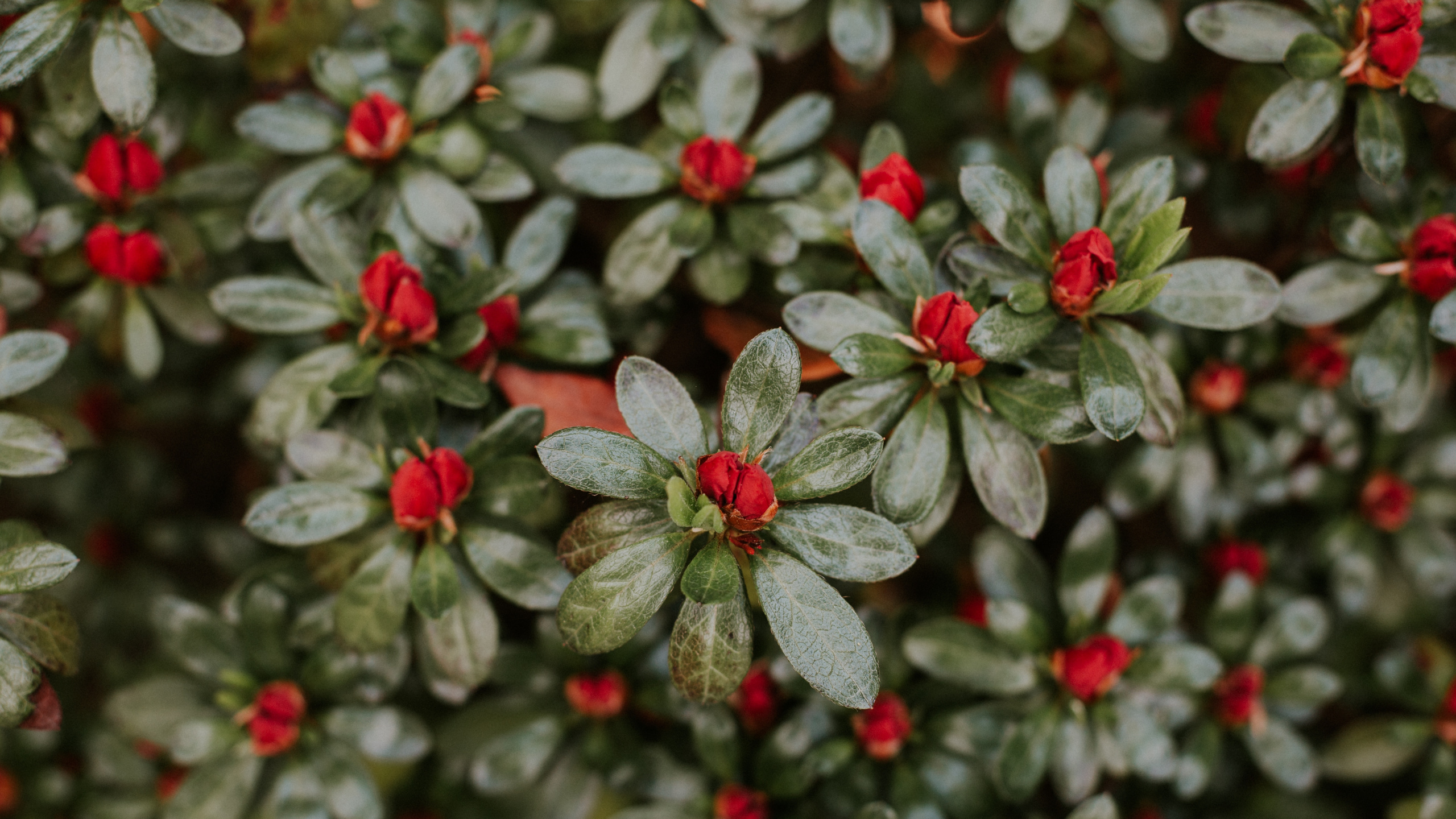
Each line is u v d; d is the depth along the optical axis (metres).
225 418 0.49
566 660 0.44
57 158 0.43
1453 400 0.50
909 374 0.40
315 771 0.43
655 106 0.48
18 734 0.46
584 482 0.37
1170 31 0.48
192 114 0.45
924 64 0.50
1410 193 0.43
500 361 0.43
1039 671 0.43
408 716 0.43
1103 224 0.40
